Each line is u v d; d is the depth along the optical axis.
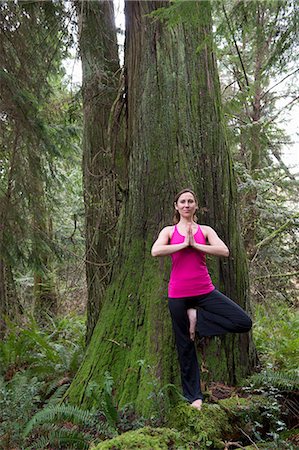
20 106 6.30
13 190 7.09
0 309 7.46
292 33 4.05
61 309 10.55
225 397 3.95
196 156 4.45
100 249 6.05
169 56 4.55
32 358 5.82
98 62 6.16
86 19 6.02
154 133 4.50
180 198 3.77
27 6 6.22
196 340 4.15
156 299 4.22
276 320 8.06
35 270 7.46
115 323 4.37
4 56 6.54
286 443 3.32
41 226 7.71
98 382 4.16
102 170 6.14
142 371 4.05
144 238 4.45
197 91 4.56
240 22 4.43
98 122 6.24
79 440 3.46
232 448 3.34
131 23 4.92
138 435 3.03
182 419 3.42
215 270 4.32
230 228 4.54
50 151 6.81
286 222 8.23
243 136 8.67
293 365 4.68
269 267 8.91
